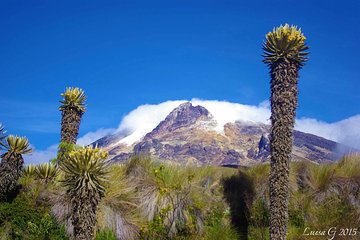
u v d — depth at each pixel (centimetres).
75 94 1202
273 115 1017
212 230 1109
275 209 962
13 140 1036
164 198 1098
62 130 1185
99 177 832
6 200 1023
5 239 962
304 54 1052
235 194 1230
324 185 1239
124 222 1025
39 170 1131
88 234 802
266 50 1066
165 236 1063
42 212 1037
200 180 1252
